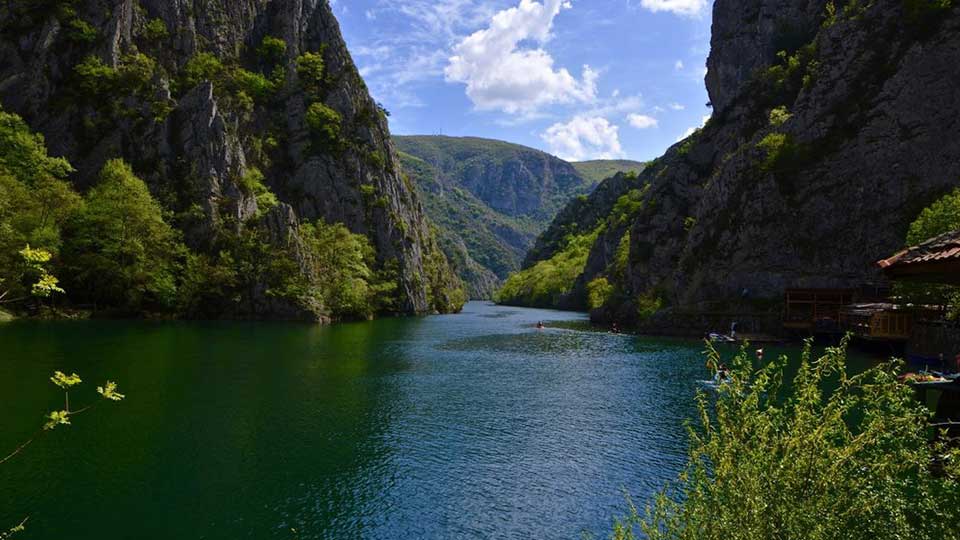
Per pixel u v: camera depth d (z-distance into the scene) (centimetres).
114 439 3731
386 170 18388
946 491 1011
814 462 1030
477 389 5425
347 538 2542
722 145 14925
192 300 11706
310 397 4978
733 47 17375
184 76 14775
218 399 4803
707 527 1121
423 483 3131
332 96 17525
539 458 3509
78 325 9512
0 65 12775
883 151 10144
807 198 10769
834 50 11469
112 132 12800
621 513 2780
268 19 18025
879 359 6912
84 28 13200
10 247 9594
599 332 11406
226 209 12750
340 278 13950
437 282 19662
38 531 2530
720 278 11381
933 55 10012
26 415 4100
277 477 3197
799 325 9438
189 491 2989
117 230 11056
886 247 9762
